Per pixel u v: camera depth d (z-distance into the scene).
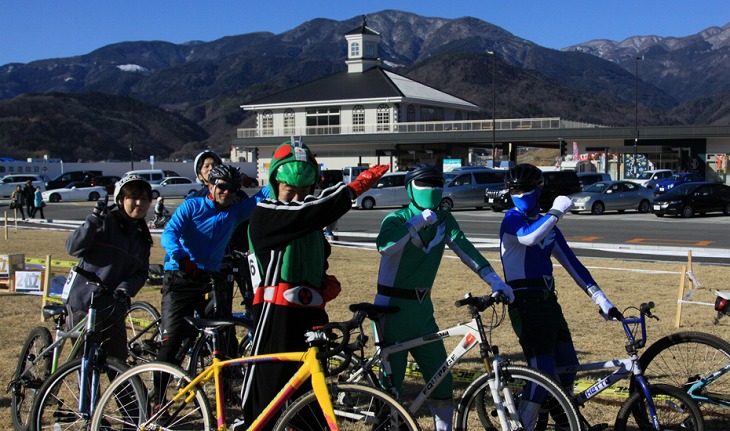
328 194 3.71
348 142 59.12
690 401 4.27
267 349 3.93
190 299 5.23
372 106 60.34
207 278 5.05
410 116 61.12
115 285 5.05
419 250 4.36
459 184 33.94
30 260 11.11
